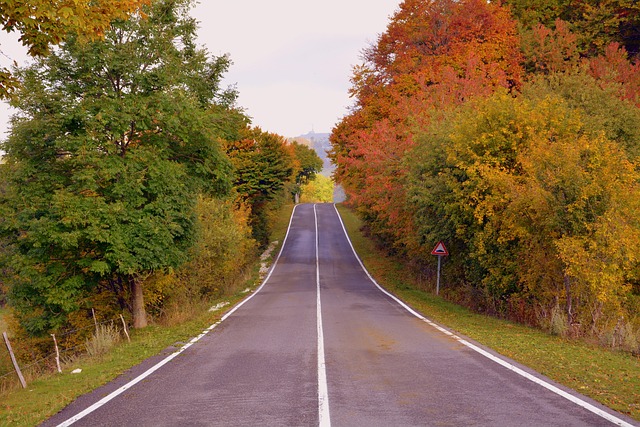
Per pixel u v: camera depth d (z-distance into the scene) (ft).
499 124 69.10
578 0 162.91
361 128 130.82
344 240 214.69
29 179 61.52
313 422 21.25
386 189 98.94
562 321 50.16
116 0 29.48
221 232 99.91
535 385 27.43
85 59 58.03
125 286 78.07
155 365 35.12
